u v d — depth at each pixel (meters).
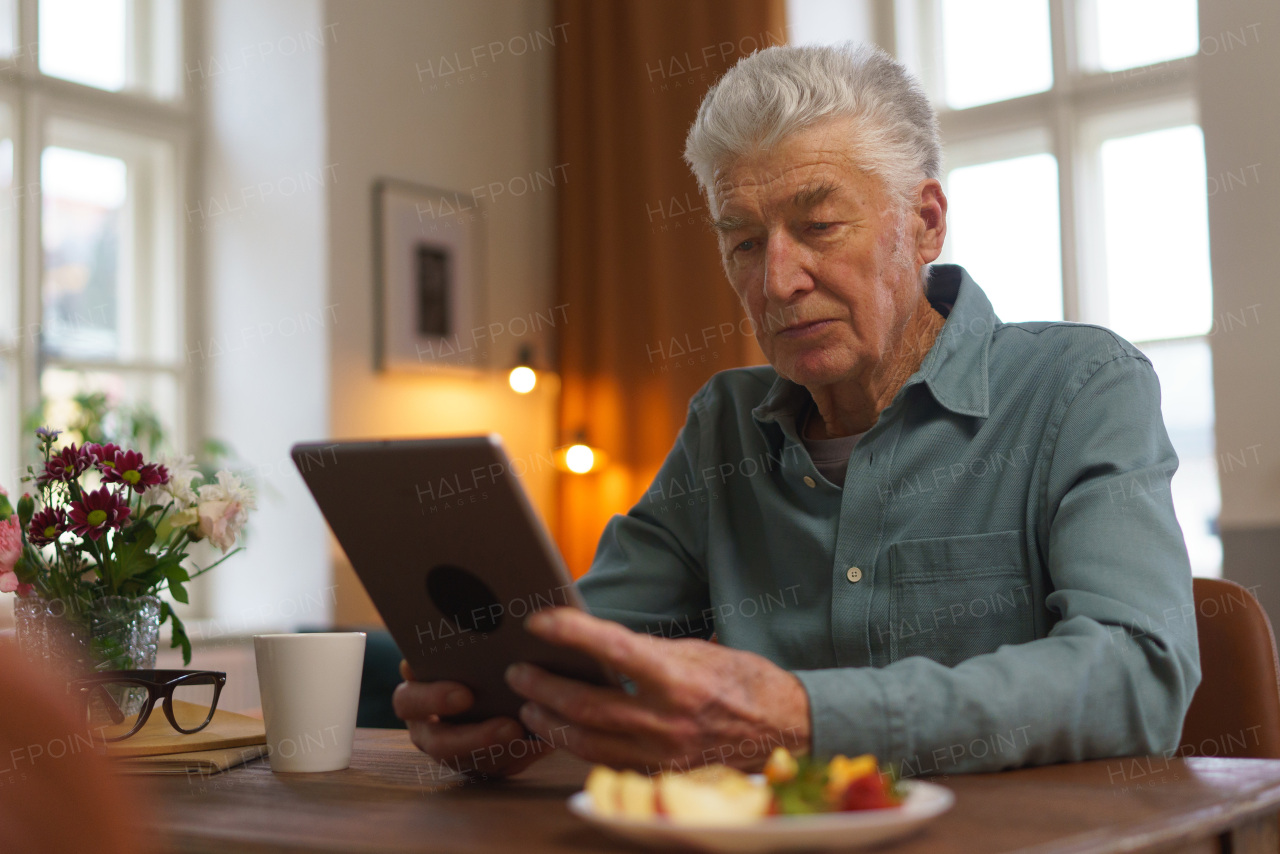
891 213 1.13
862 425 1.25
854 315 1.12
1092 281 3.78
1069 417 1.09
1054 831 0.59
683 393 3.97
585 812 0.56
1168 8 3.70
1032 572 1.10
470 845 0.59
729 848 0.52
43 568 1.14
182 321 3.81
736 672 0.70
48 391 3.47
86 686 0.95
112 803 0.22
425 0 4.06
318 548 3.63
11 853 0.21
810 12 3.95
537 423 4.35
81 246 3.63
